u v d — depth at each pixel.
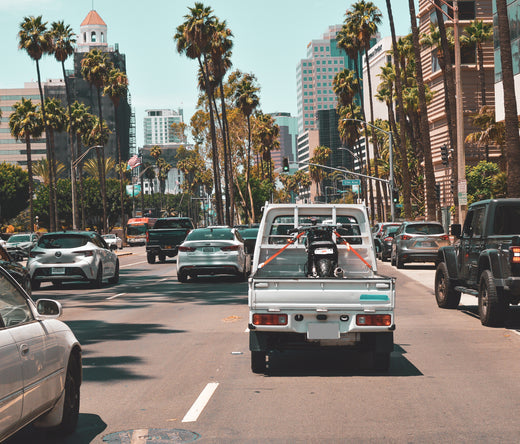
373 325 8.71
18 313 5.59
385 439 6.01
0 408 4.77
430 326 13.18
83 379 8.70
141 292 20.84
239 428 6.41
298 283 8.71
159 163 183.12
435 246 28.03
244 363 9.72
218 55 66.62
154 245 37.09
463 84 62.28
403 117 46.59
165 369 9.31
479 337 11.82
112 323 14.00
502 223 13.45
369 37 68.25
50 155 71.50
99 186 106.19
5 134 194.88
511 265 12.25
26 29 61.12
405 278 24.84
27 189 101.94
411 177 72.31
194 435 6.20
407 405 7.24
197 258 22.95
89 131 83.44
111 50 181.00
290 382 8.48
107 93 82.81
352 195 138.88
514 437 6.04
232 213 79.81
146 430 6.39
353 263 11.05
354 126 87.12
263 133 108.06
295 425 6.50
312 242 10.47
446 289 15.82
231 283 23.28
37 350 5.52
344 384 8.34
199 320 14.23
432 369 9.19
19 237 54.56
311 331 8.75
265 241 11.21
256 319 8.77
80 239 22.14
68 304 17.77
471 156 61.78
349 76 80.25
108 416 6.93
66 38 65.31
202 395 7.79
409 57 68.75
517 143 23.30
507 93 23.30
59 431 6.20
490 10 62.84
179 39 61.94
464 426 6.41
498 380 8.45
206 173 87.88
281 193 166.00
